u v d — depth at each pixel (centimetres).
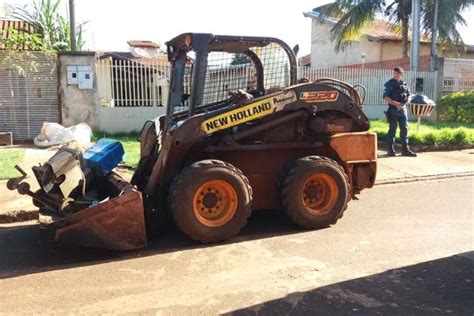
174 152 554
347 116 627
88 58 1406
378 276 457
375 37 2739
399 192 807
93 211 499
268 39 596
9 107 1386
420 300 407
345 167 631
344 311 388
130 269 483
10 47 1395
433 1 2261
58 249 545
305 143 607
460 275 459
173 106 619
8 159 1011
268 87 630
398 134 1262
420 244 547
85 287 442
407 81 1897
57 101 1412
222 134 580
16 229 621
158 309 395
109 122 1452
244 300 410
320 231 597
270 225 621
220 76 613
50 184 514
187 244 553
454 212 682
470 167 1001
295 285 439
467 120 1766
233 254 521
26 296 424
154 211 577
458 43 2395
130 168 865
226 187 551
